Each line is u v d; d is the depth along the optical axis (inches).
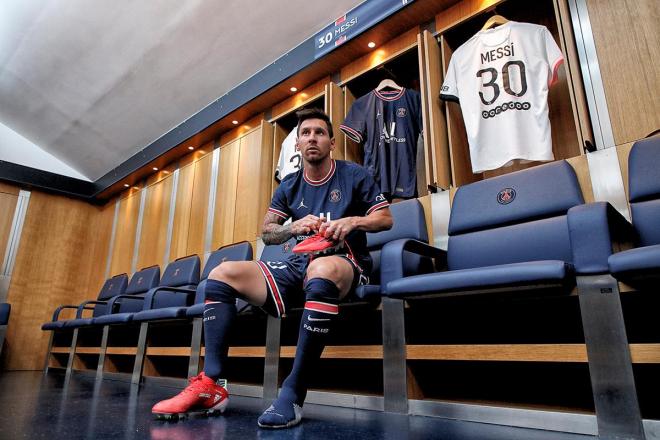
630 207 63.0
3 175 215.0
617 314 45.2
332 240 54.3
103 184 231.0
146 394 84.0
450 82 101.7
